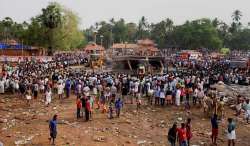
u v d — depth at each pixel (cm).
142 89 4372
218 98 3844
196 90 3978
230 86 5278
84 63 9075
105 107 3678
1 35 15975
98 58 8488
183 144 2398
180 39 19450
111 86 4116
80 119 3369
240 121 3528
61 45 11525
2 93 4469
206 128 3225
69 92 4322
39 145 2588
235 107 3953
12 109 3722
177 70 6975
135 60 7325
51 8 11281
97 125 3188
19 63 7469
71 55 11562
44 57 8981
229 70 6769
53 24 11256
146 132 3052
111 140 2781
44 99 4219
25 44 11588
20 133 2880
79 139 2766
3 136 2781
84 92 3978
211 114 3556
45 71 6072
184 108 3906
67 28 11538
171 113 3706
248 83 5528
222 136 3028
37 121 3259
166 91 4019
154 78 4444
